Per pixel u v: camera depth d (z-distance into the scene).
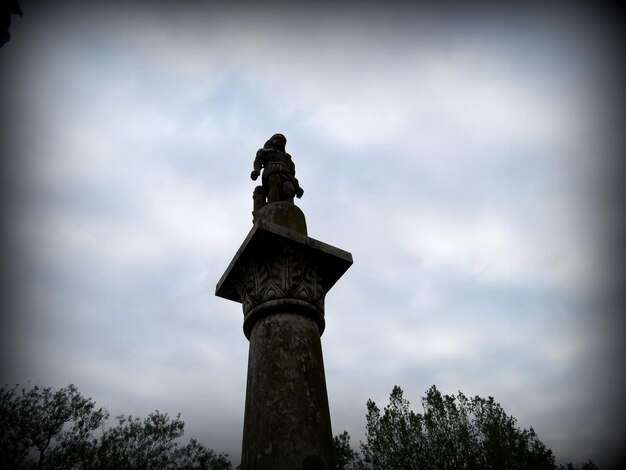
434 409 25.02
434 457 22.95
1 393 16.38
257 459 3.35
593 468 23.55
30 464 15.96
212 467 20.97
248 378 4.07
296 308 4.29
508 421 23.61
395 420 25.02
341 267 4.86
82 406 17.92
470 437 23.47
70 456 16.64
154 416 20.83
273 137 6.34
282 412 3.53
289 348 3.96
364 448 25.11
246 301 4.57
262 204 5.68
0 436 15.58
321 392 3.81
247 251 4.55
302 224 5.18
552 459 22.36
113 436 18.95
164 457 19.88
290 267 4.45
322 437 3.50
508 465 21.95
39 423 16.48
